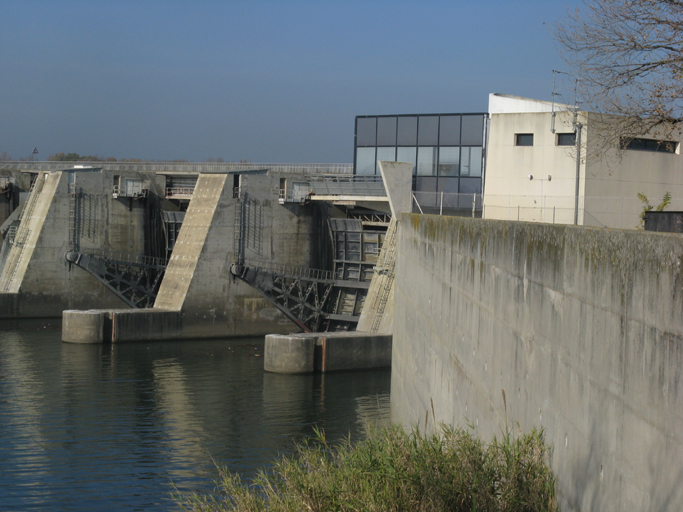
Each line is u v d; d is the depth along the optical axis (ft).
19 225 209.26
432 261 76.38
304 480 41.50
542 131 102.73
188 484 78.95
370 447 42.50
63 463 85.35
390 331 139.85
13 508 71.87
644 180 97.76
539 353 35.86
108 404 112.06
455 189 151.94
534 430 34.68
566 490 30.86
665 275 22.57
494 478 34.30
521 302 39.50
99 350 153.17
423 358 78.28
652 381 23.25
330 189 173.17
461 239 58.65
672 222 75.00
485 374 47.44
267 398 116.98
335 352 134.92
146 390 120.98
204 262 172.14
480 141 149.28
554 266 33.91
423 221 86.53
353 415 107.45
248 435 97.40
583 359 29.63
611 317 26.84
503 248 44.04
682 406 21.24
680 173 99.04
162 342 165.48
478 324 50.37
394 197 128.16
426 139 154.81
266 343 135.85
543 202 102.58
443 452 39.47
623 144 83.56
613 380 26.43
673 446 21.74
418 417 77.77
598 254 28.43
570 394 31.09
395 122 157.99
